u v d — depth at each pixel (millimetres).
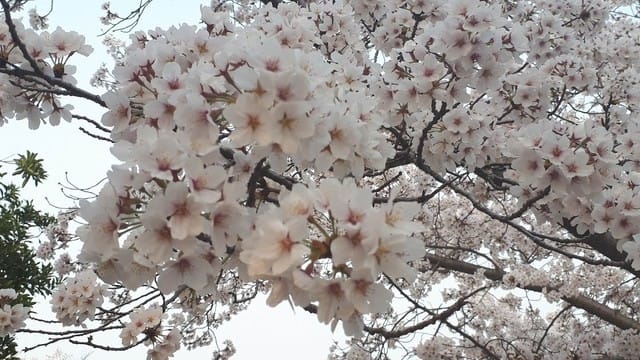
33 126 2943
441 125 3779
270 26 2785
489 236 7023
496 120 4180
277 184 2562
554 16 4875
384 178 6312
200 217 1530
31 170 4312
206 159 1751
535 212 3713
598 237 4555
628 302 6785
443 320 5340
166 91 1927
